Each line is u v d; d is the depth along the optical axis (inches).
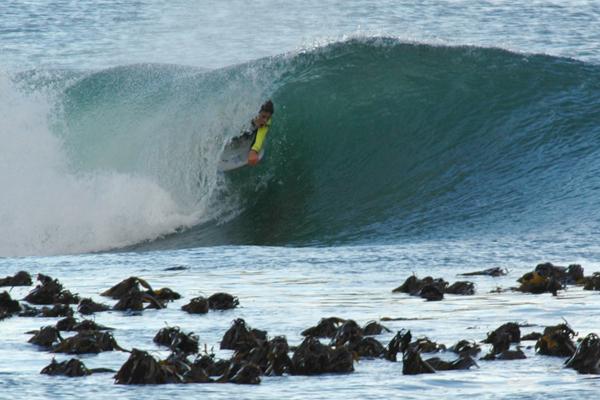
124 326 1087.6
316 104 3105.3
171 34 6279.5
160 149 2994.6
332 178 2930.6
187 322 1114.7
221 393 664.4
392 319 1112.2
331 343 904.9
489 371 753.0
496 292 1386.6
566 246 2014.0
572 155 2844.5
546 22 7086.6
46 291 1317.7
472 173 2847.0
